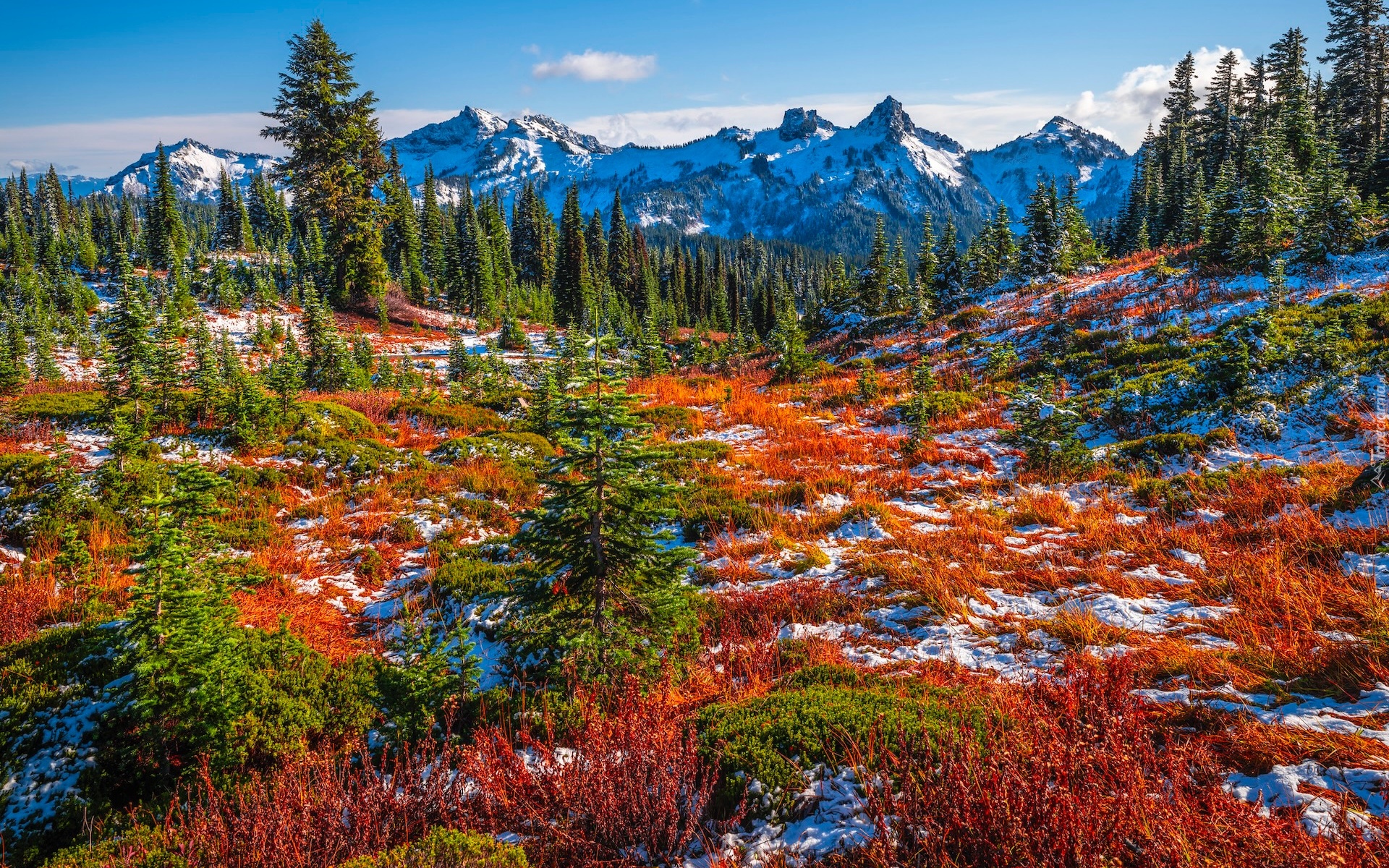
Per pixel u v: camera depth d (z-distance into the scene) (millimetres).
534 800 4121
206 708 5754
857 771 3961
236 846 4102
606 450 6113
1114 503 10906
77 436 16344
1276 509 9109
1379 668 4590
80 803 5395
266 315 53594
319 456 15617
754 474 14938
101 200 108938
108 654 6691
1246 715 4398
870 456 15789
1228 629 6070
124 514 12359
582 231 73562
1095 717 3443
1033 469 13328
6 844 5125
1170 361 17719
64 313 54250
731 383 28672
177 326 25000
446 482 15078
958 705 4809
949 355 25344
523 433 18984
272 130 46344
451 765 5246
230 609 6406
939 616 7523
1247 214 23562
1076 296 27109
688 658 6898
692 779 4086
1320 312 16219
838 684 5953
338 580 10930
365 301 54406
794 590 8883
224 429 16703
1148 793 3029
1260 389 13758
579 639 6102
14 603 9000
